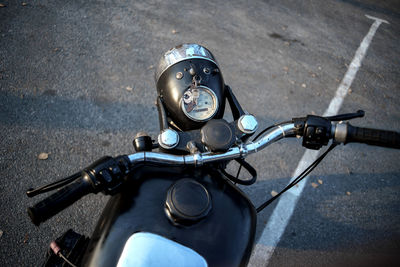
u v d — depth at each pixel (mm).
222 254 1294
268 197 3309
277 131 1653
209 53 2057
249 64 4863
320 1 7590
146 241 1224
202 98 1837
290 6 6945
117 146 3391
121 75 4137
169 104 1896
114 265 1222
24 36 4324
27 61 4000
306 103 4484
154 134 3588
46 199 1178
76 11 4980
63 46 4332
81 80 3943
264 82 4613
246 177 3424
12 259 2477
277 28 5992
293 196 3365
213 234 1318
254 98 4309
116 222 1319
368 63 5773
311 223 3182
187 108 1788
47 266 1573
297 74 4969
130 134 3529
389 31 7074
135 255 1196
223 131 1515
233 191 1521
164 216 1326
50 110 3541
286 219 3170
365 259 2982
